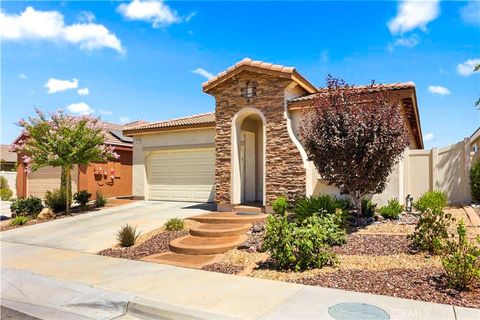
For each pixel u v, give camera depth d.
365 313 5.51
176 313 5.92
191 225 12.91
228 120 15.41
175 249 10.22
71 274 8.53
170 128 20.47
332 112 10.69
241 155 17.27
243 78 15.04
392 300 6.00
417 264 7.63
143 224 14.12
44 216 17.50
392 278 6.96
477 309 5.54
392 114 10.45
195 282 7.47
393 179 12.80
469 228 9.86
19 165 27.28
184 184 20.77
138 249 10.82
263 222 12.66
